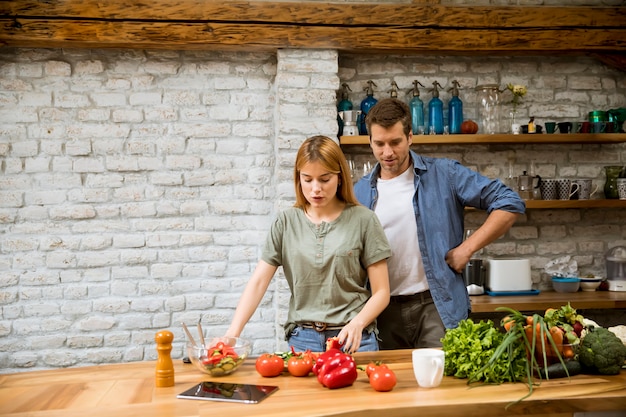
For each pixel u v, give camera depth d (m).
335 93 3.89
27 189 3.88
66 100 3.91
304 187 2.36
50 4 3.64
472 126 4.02
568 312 2.13
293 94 3.85
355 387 1.91
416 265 2.87
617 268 4.18
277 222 2.50
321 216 2.47
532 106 4.28
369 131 2.83
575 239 4.34
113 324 3.94
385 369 1.89
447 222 2.90
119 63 3.96
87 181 3.94
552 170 4.30
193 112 4.03
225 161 4.05
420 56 4.19
